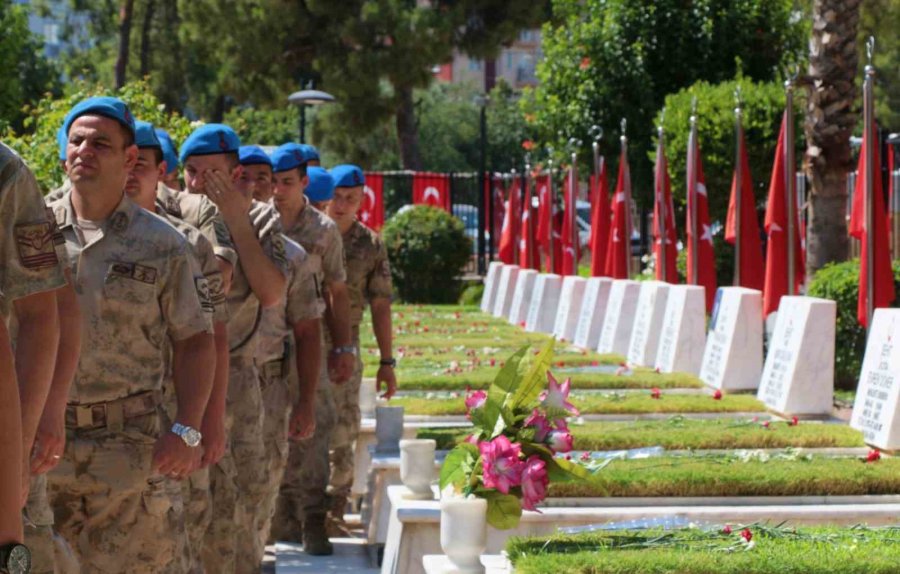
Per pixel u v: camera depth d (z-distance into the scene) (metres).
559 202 28.55
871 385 9.73
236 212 8.36
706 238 17.44
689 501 8.03
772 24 26.67
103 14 51.06
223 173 8.31
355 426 11.41
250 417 8.39
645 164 26.98
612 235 20.56
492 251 36.91
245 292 8.34
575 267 24.17
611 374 14.74
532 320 24.52
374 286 11.93
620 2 26.78
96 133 6.26
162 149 7.29
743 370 13.26
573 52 27.25
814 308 11.43
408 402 12.56
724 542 6.65
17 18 29.47
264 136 55.66
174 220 7.06
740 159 16.05
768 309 14.93
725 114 21.97
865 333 15.50
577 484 7.93
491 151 66.06
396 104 40.62
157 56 49.94
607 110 26.98
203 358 6.45
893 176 21.47
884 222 12.94
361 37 39.25
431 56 38.91
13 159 4.33
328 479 10.29
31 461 5.02
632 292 18.52
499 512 6.64
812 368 11.39
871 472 8.30
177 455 6.25
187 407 6.36
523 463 6.57
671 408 11.77
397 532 7.59
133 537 6.27
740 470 8.30
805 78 16.83
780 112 22.22
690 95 22.52
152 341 6.33
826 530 7.08
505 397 6.72
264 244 8.55
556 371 15.41
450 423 11.72
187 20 41.53
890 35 33.31
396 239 34.66
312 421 9.55
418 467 7.81
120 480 6.20
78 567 5.16
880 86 35.59
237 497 8.24
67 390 5.27
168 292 6.37
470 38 40.31
